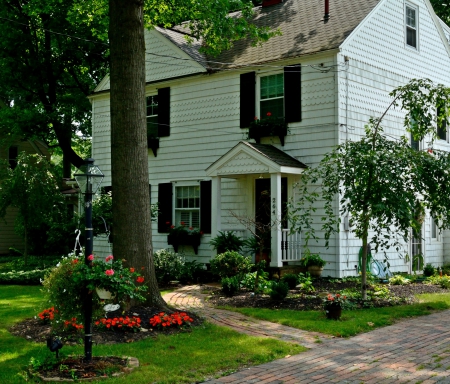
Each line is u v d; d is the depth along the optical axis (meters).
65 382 5.64
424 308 10.38
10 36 22.00
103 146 20.05
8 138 26.41
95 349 6.98
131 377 5.79
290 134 15.45
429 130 11.56
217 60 17.81
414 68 17.80
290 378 5.92
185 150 17.91
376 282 13.97
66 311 7.05
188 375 5.95
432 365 6.46
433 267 17.11
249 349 7.05
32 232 24.20
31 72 23.44
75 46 23.14
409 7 17.92
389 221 10.21
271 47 16.75
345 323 8.80
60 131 24.09
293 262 14.95
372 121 11.55
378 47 16.19
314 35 16.00
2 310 10.16
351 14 16.17
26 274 15.71
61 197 20.36
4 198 19.02
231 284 12.02
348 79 14.95
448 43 19.73
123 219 9.27
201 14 15.80
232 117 16.84
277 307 10.46
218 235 15.56
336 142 14.49
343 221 14.62
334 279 14.20
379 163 10.23
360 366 6.41
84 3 16.67
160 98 18.59
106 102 20.08
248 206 16.31
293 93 15.39
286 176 15.49
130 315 8.59
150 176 18.78
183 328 8.24
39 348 7.07
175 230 17.39
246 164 14.78
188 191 17.88
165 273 14.68
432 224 18.84
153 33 18.80
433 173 10.85
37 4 19.92
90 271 6.38
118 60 9.42
